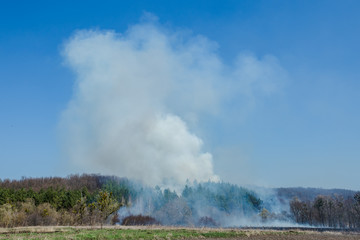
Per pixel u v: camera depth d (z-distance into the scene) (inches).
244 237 1467.8
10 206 2549.2
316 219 5078.7
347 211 4655.5
